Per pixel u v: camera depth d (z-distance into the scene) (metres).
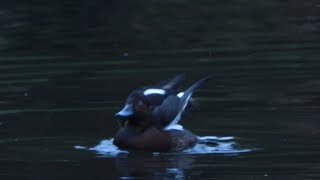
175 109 13.94
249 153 13.00
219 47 20.08
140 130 13.58
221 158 12.84
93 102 15.68
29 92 16.47
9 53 20.09
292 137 13.62
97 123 14.57
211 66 18.11
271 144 13.31
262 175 11.98
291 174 12.00
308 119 14.45
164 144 13.37
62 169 12.45
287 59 18.55
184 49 19.95
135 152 13.31
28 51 20.27
